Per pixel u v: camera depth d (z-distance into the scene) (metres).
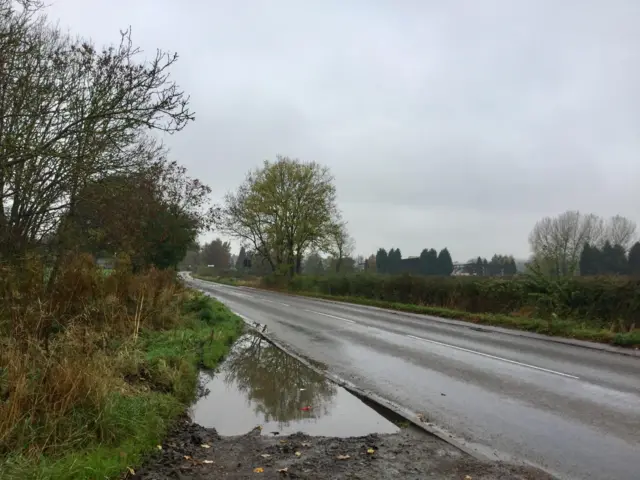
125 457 4.46
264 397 7.46
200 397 7.46
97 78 9.27
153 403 5.99
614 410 6.51
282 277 43.50
